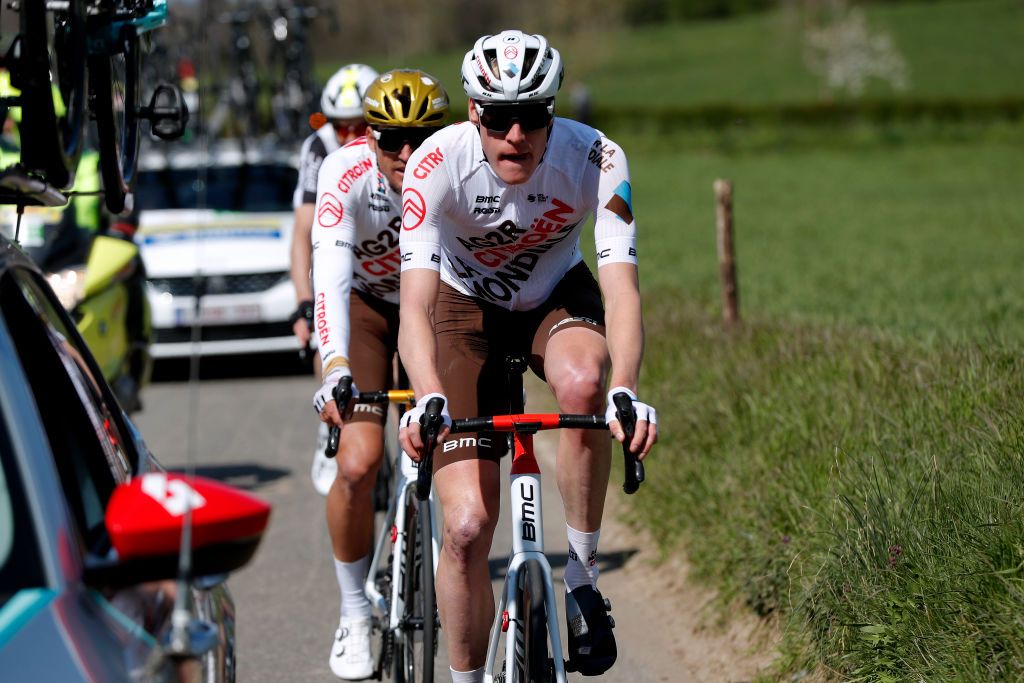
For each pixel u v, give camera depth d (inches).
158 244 1284.4
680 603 585.0
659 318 1130.0
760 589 523.2
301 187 624.7
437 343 406.6
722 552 576.4
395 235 508.1
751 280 1576.0
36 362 302.4
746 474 607.5
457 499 380.2
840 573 452.8
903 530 442.3
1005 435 475.2
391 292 533.6
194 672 256.7
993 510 423.5
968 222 2487.7
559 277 436.5
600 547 690.2
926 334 852.6
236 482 864.9
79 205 880.3
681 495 654.5
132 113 446.9
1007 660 369.7
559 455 396.2
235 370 1357.0
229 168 1450.5
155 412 1137.4
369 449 490.0
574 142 399.5
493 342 430.0
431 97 472.7
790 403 655.1
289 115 2070.6
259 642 572.1
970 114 5492.1
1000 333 758.5
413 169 394.9
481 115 374.9
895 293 1325.0
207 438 1014.4
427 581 445.1
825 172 4360.2
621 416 340.8
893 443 533.0
